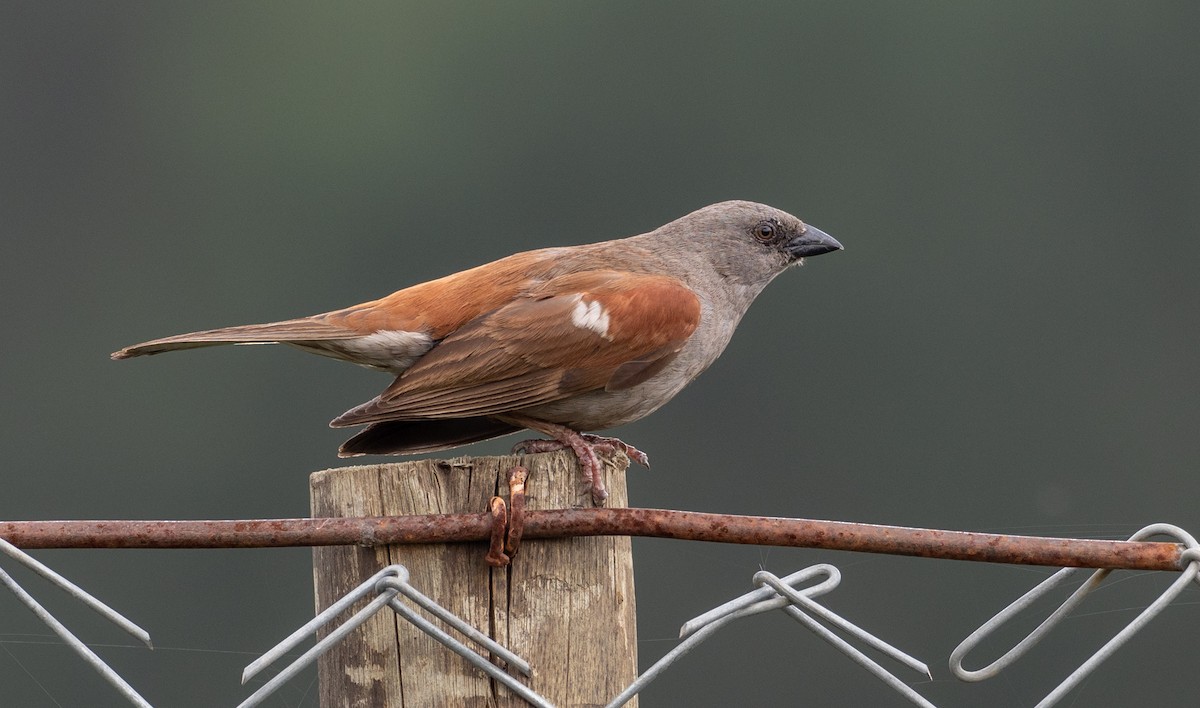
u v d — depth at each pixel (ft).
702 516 19.52
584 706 19.38
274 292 94.58
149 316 93.20
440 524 19.24
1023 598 19.88
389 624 19.47
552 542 19.66
